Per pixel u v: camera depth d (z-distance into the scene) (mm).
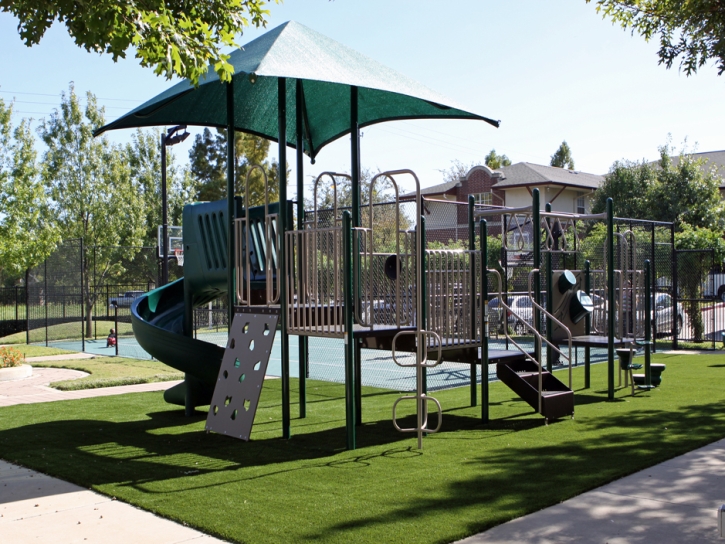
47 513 4680
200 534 4176
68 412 9016
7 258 20156
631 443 6520
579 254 16844
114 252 27391
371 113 9797
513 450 6352
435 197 38938
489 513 4402
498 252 18250
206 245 8500
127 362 14859
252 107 9562
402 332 6766
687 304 17484
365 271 7582
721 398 9242
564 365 13461
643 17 9516
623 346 10984
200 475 5602
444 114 9391
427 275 7406
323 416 8641
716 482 5164
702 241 20156
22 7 6258
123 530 4289
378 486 5137
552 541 3939
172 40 6500
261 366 6918
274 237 8188
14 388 11398
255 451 6559
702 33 8758
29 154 21062
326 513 4473
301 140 8805
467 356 8164
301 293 7074
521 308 18516
